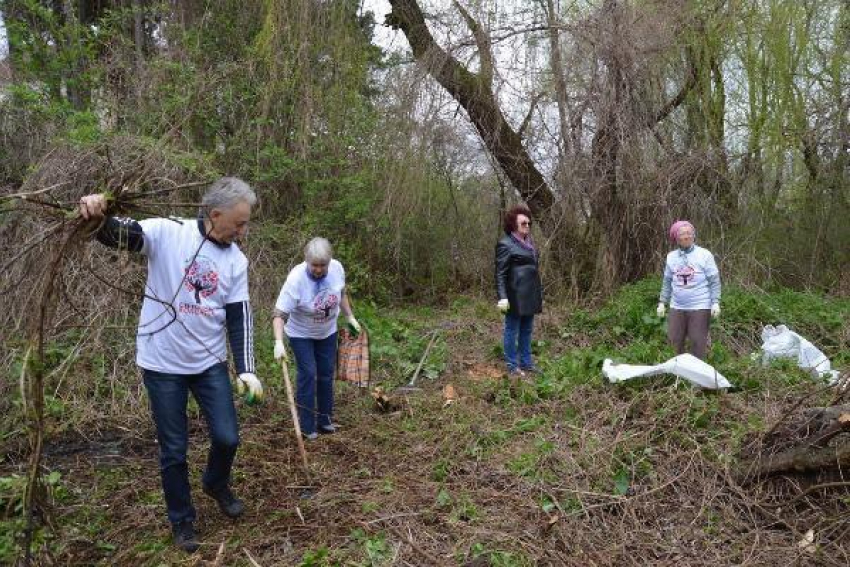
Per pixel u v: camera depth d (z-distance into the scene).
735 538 3.76
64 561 3.53
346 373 5.62
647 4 10.09
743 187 10.80
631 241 10.09
